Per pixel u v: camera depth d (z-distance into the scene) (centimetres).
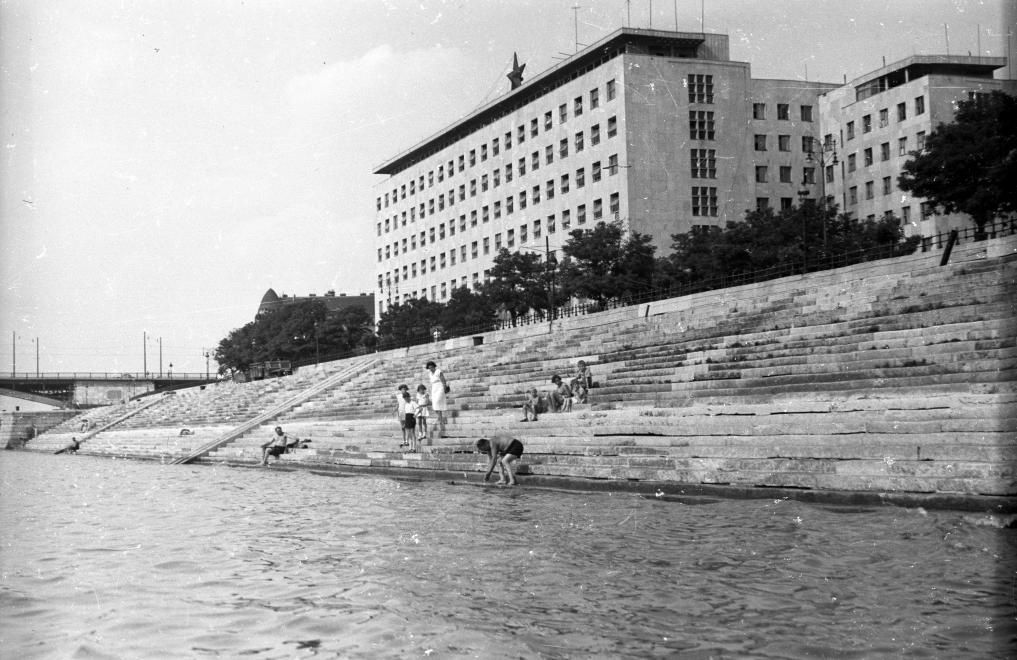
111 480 3169
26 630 856
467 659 729
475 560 1136
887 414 1688
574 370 3170
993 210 4134
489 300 6712
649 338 3209
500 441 2211
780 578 965
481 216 9244
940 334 1991
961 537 1146
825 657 703
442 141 9969
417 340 7712
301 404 5244
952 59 7431
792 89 7919
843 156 7856
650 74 7350
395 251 11000
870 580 938
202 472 3531
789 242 5206
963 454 1452
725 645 741
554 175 8138
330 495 2136
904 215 7300
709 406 2092
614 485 1941
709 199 7462
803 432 1792
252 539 1411
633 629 795
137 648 788
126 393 11900
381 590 981
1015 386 1583
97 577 1116
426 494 2030
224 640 805
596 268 5950
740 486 1716
